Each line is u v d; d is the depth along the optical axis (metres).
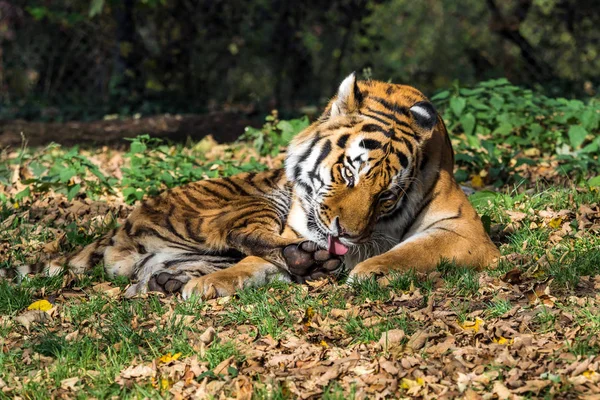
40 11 26.81
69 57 30.53
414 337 7.79
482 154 15.20
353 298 9.00
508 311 8.28
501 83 17.31
